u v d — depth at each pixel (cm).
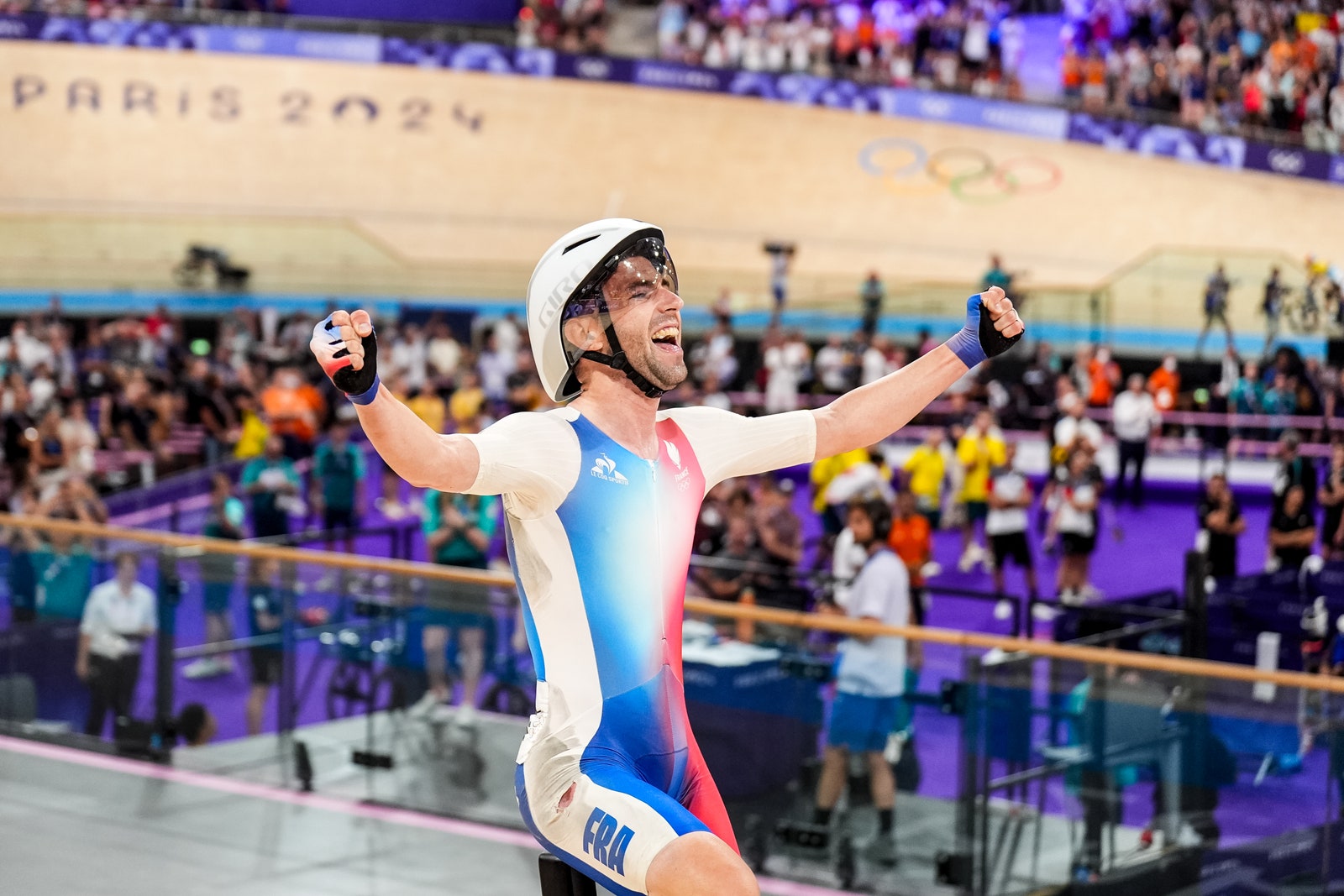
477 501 876
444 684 532
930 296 1566
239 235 1727
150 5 2039
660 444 218
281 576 564
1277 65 2048
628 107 2133
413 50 2083
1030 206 2077
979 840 449
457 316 1566
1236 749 410
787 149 2134
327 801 551
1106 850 430
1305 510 936
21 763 592
